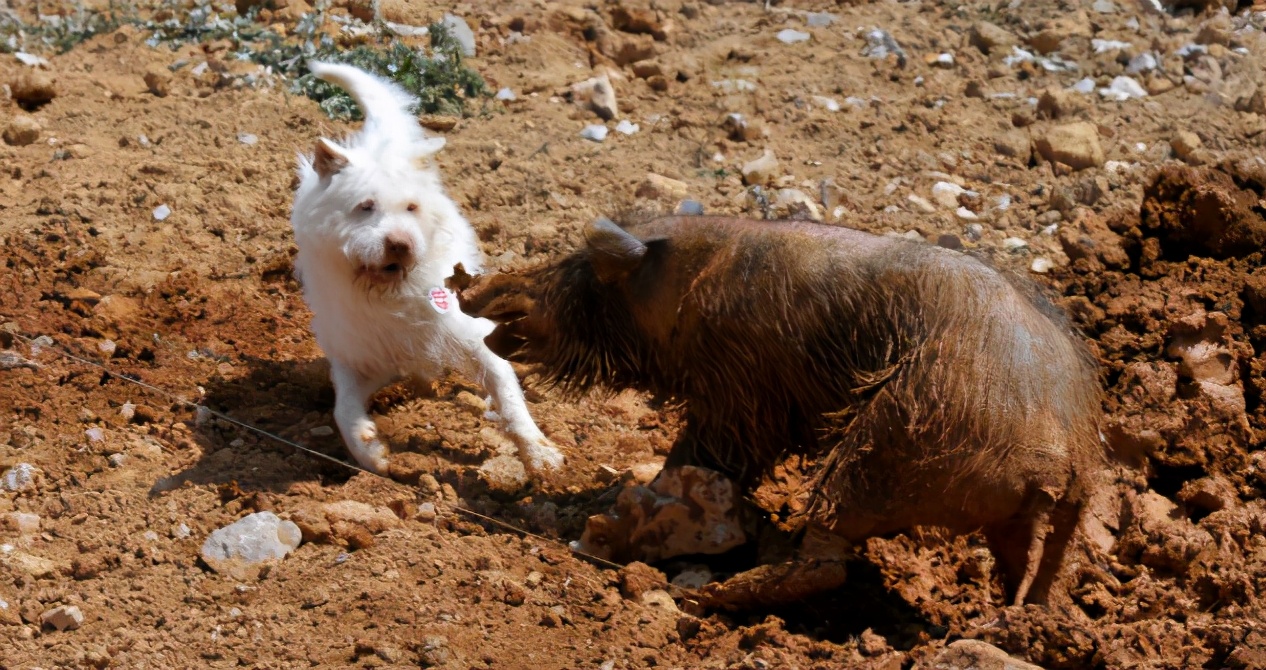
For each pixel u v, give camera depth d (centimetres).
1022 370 510
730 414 591
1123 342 727
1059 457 509
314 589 548
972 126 1030
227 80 1025
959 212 917
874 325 542
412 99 790
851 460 529
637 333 606
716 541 587
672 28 1172
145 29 1102
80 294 782
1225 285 754
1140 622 525
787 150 991
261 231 871
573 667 510
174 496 609
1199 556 577
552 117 1021
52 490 614
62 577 549
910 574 591
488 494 648
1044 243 875
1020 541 521
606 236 581
